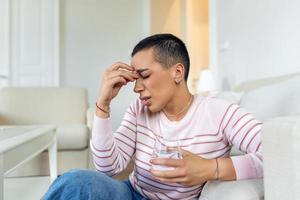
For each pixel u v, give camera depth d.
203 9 5.57
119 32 5.28
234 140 0.84
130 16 5.31
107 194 0.72
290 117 0.56
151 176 0.88
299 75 1.46
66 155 2.51
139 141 0.93
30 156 1.37
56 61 4.80
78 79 5.15
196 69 5.52
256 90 1.60
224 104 0.87
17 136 1.31
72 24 5.16
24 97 3.07
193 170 0.71
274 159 0.54
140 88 0.84
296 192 0.50
